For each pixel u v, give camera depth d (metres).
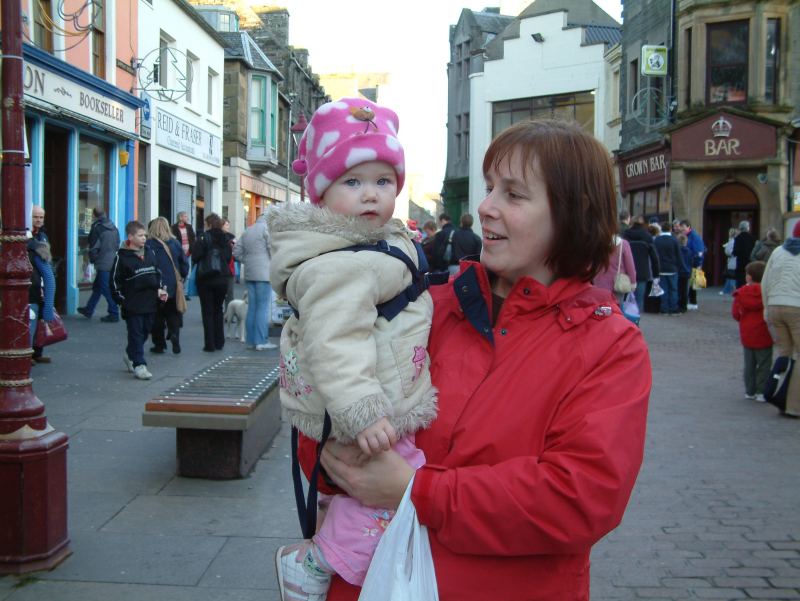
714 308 17.92
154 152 18.39
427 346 1.76
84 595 3.42
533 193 1.63
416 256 1.89
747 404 7.87
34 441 3.59
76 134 14.16
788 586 3.70
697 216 23.88
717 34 23.23
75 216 14.25
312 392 1.71
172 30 19.42
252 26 34.53
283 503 4.68
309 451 1.80
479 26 42.66
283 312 12.49
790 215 19.95
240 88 27.59
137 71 17.02
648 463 5.75
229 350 10.68
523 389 1.58
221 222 10.48
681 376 9.42
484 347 1.66
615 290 9.93
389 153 1.83
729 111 22.67
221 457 5.12
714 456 5.95
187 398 5.07
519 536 1.46
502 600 1.53
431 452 1.65
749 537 4.31
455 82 45.44
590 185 1.63
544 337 1.61
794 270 7.02
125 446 5.82
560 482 1.44
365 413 1.55
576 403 1.52
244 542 4.07
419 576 1.52
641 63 25.45
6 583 3.51
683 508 4.78
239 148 27.64
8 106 3.57
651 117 25.84
